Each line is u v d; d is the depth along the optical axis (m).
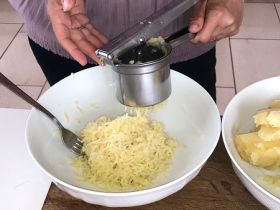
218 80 1.88
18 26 2.38
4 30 2.36
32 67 2.05
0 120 0.83
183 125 0.73
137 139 0.70
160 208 0.58
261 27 2.21
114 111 0.80
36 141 0.64
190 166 0.61
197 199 0.59
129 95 0.54
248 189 0.56
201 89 0.70
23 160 0.72
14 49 2.20
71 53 0.67
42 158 0.62
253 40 2.11
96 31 0.74
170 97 0.77
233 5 0.67
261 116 0.62
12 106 1.81
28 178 0.67
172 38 0.57
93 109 0.80
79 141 0.72
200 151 0.63
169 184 0.50
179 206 0.58
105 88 0.80
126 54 0.53
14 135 0.78
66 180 0.62
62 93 0.75
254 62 1.96
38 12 0.93
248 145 0.61
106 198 0.52
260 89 0.70
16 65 2.08
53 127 0.70
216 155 0.66
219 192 0.60
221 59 2.00
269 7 2.38
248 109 0.71
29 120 0.64
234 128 0.67
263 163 0.60
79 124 0.78
